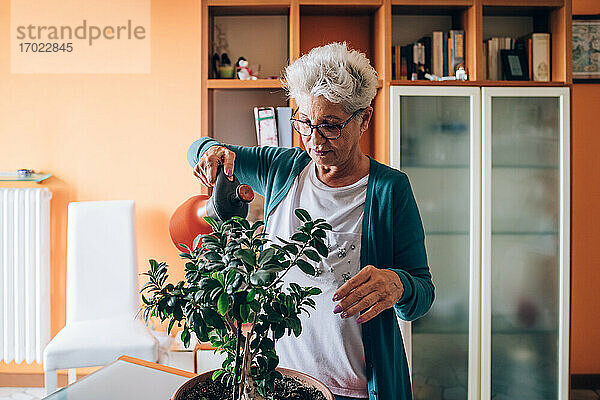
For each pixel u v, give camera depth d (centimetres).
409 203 133
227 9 304
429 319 291
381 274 104
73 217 305
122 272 304
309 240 90
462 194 289
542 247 293
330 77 118
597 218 354
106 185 342
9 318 327
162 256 343
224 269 80
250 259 79
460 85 286
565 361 294
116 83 340
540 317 294
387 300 102
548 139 290
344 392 132
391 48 299
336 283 133
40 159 341
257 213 313
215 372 93
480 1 289
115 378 117
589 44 347
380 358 127
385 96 286
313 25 322
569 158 289
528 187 291
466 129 288
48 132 341
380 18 295
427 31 321
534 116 289
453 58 301
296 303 90
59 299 343
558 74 295
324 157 125
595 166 352
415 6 296
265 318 85
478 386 293
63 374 348
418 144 286
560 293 293
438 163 287
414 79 297
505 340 294
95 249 304
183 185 342
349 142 124
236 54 323
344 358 131
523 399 295
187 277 85
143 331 283
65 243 342
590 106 351
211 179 125
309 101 121
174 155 341
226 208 119
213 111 320
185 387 92
